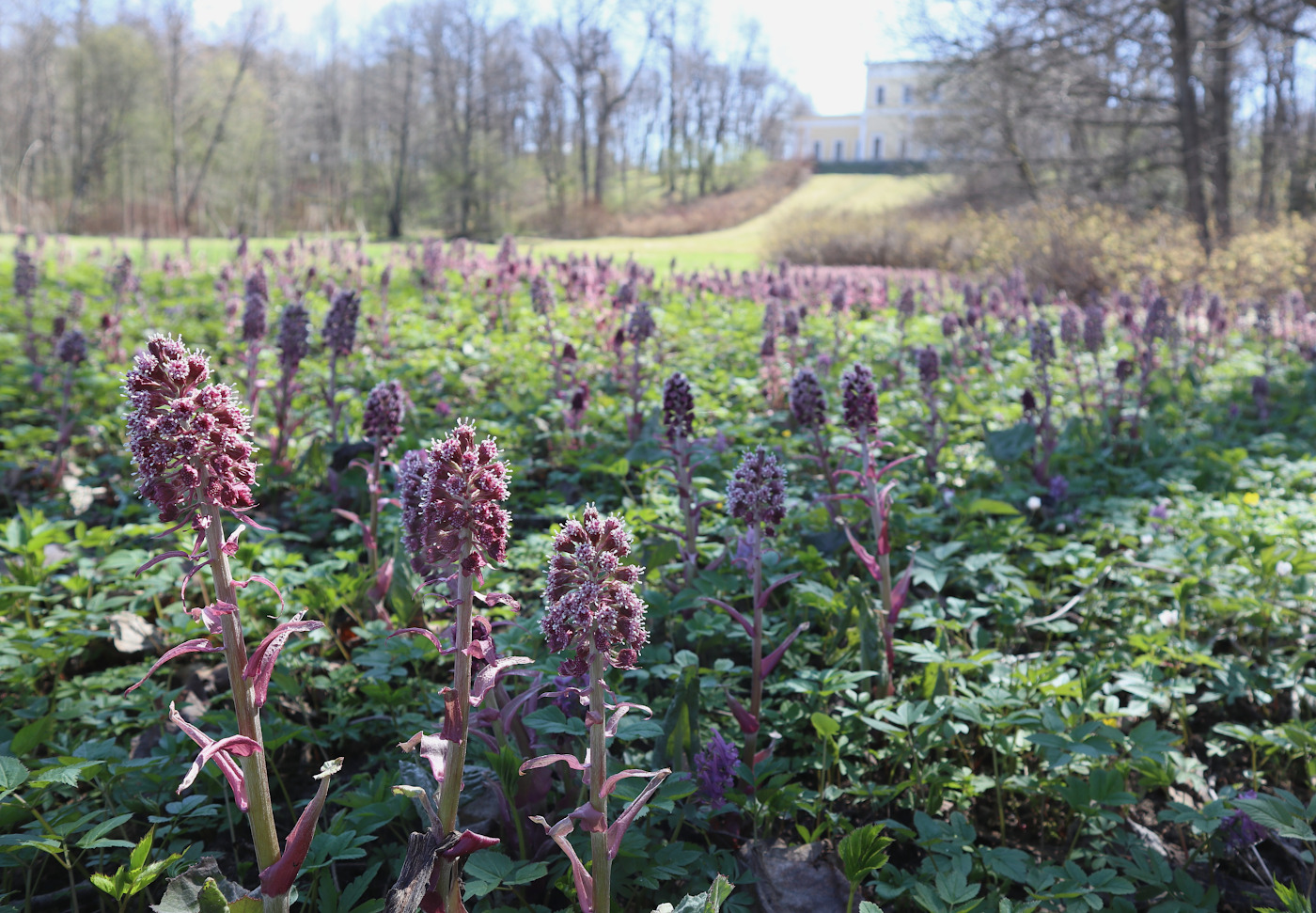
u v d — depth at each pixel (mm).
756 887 2807
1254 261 17109
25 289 9789
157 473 1862
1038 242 21094
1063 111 30734
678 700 2998
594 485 6527
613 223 66812
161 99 69188
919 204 43906
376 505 4660
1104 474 7000
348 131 85312
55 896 2738
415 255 19703
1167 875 2840
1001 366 11109
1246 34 26172
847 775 3293
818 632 4430
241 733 1958
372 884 2949
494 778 2900
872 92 114188
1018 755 3543
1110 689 3787
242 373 9086
